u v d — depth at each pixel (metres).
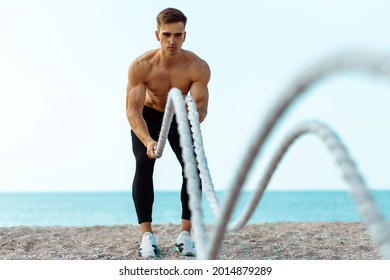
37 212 53.53
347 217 38.97
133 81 6.27
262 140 2.15
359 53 1.40
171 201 85.81
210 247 2.91
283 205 63.78
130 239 7.83
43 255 6.62
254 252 6.68
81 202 88.31
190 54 6.42
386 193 96.81
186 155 3.63
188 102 4.75
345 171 1.98
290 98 1.82
